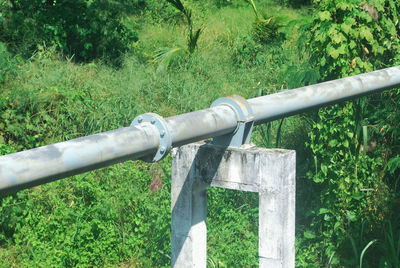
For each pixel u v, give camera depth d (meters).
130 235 5.00
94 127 6.49
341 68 4.70
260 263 2.61
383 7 4.68
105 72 8.41
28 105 6.45
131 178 5.58
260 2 16.61
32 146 6.18
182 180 2.78
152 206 4.99
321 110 4.82
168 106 7.35
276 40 10.49
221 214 5.14
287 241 2.56
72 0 9.34
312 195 5.28
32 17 9.04
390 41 4.88
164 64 8.97
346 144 4.73
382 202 4.95
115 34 9.56
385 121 5.00
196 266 2.85
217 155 2.65
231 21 13.56
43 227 4.94
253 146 2.67
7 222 5.09
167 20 13.10
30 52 8.39
